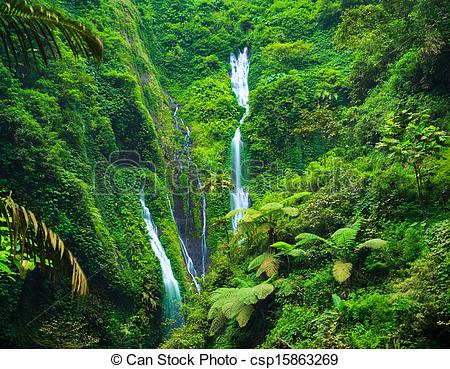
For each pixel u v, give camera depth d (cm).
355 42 2027
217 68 3247
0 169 1591
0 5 425
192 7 3609
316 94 2541
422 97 1605
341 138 2041
